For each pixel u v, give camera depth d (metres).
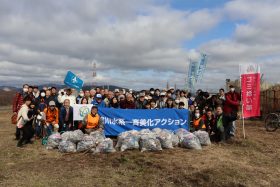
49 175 8.68
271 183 8.43
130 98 13.97
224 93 14.81
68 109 12.91
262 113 20.88
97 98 13.99
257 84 13.46
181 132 12.53
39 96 14.25
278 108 19.81
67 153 10.94
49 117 12.79
